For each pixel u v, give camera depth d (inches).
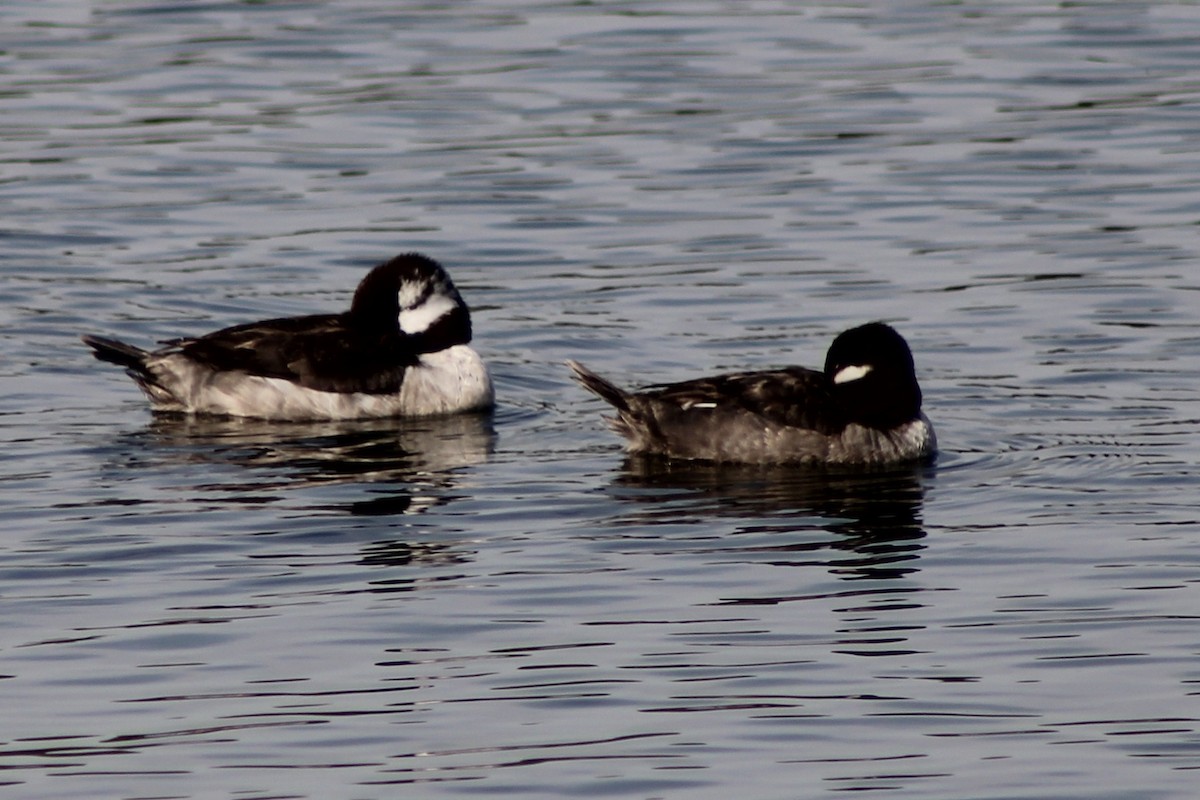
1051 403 717.9
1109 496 613.3
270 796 414.6
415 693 465.1
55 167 1034.7
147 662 484.7
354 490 627.8
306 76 1187.9
